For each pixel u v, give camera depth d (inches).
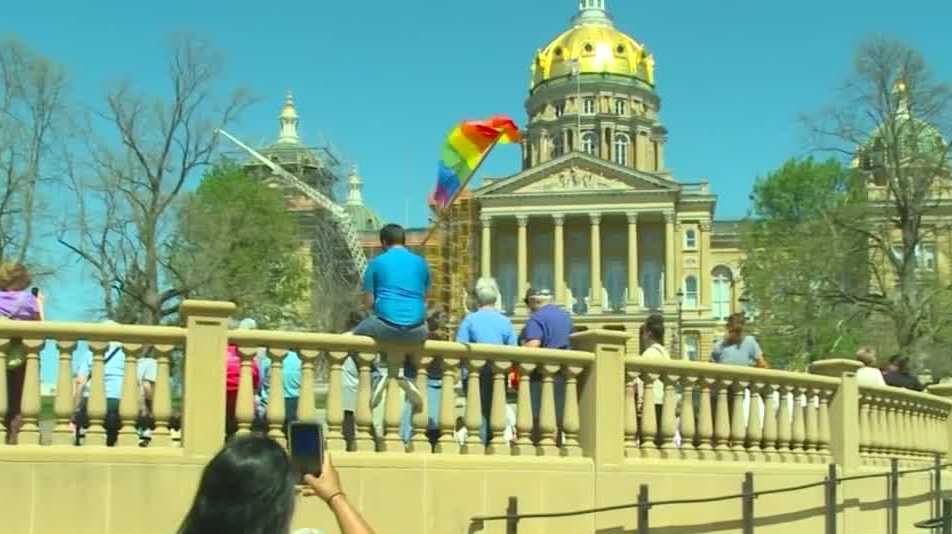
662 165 5216.5
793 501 500.7
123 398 374.9
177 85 2027.6
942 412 658.2
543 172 4365.2
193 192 2062.0
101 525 361.7
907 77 1931.6
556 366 437.7
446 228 4015.8
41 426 427.5
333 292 2230.6
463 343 420.8
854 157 2017.7
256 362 431.5
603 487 435.8
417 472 401.4
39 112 1875.0
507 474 417.4
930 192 1937.7
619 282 4441.4
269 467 142.0
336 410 398.3
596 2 5369.1
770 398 507.8
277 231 2177.7
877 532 546.6
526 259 4365.2
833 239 1990.7
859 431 556.1
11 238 1829.5
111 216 1959.9
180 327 389.1
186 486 371.2
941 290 1900.8
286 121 3708.2
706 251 4480.8
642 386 471.8
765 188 2600.9
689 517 460.1
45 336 364.5
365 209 3742.6
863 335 1968.5
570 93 5137.8
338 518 180.5
